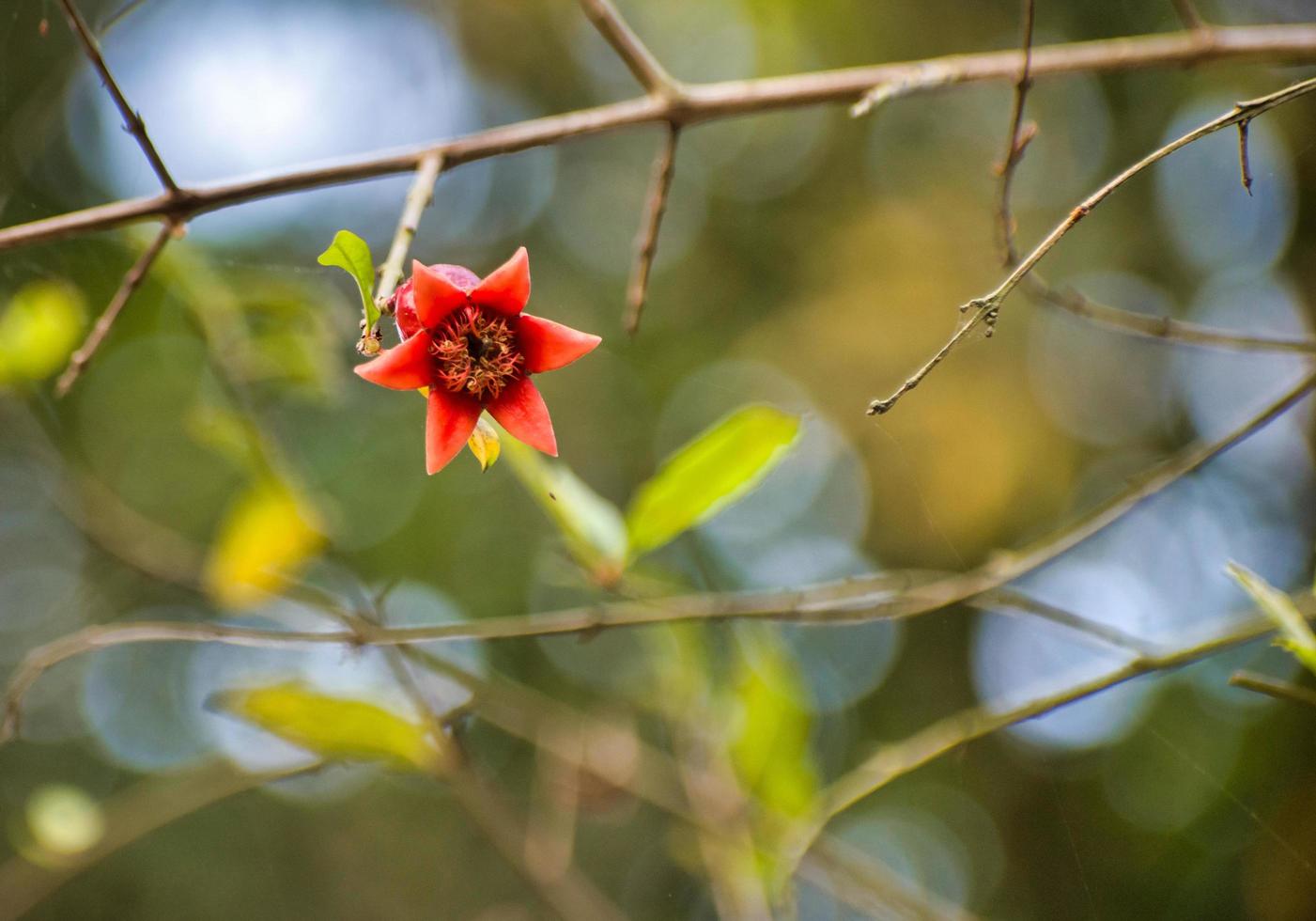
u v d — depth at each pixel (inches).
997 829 163.2
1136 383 187.9
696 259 211.8
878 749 163.6
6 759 181.8
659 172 94.6
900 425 191.3
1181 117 179.2
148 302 135.3
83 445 169.3
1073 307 94.3
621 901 170.6
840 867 112.2
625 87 217.8
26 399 127.3
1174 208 180.5
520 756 169.2
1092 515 100.2
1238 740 146.3
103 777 183.8
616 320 207.0
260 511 108.1
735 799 112.4
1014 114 83.5
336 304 125.0
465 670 107.8
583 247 214.7
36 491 177.8
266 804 187.6
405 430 189.0
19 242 75.2
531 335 64.4
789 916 101.3
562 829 119.4
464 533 189.0
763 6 206.5
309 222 191.0
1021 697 99.4
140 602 186.4
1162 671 90.4
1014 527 186.2
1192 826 147.3
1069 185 194.5
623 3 215.0
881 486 190.9
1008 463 186.2
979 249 196.9
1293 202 166.6
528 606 183.6
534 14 214.2
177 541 127.9
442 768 104.7
